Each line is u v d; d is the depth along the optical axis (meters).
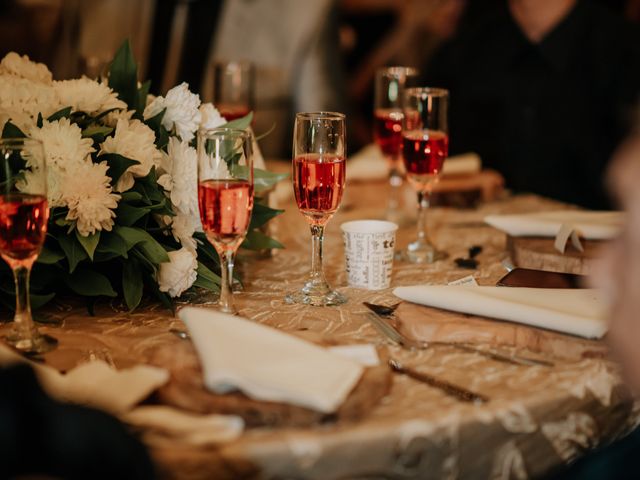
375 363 1.29
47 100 1.60
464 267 1.89
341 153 1.61
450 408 1.20
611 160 3.14
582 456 1.31
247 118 1.86
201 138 1.45
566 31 3.34
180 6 3.59
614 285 1.12
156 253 1.58
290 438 1.10
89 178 1.51
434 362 1.37
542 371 1.34
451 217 2.36
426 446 1.16
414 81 2.31
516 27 3.44
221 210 1.46
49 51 3.90
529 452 1.25
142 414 1.11
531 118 3.41
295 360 1.22
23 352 1.39
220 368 1.16
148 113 1.73
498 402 1.22
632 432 1.26
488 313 1.46
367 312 1.60
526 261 1.85
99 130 1.60
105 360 1.38
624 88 3.30
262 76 3.69
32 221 1.36
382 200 2.54
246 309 1.61
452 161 2.67
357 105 4.88
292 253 2.02
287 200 2.51
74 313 1.61
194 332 1.29
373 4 4.86
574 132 3.38
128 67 1.76
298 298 1.67
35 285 1.59
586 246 1.88
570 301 1.51
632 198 1.10
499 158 3.49
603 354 1.38
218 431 1.09
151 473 1.00
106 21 3.74
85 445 0.99
